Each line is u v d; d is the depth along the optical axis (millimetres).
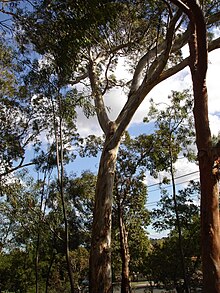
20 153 20531
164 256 30438
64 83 16656
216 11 13977
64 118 18375
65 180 24844
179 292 29344
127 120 14484
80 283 38438
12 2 10648
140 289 41812
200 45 7465
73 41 10984
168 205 27031
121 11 11773
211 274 6426
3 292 34969
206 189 6910
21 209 24719
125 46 16094
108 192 14289
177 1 8016
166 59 12086
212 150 7066
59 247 29609
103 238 13766
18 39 11711
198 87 7562
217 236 6660
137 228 31109
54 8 10406
